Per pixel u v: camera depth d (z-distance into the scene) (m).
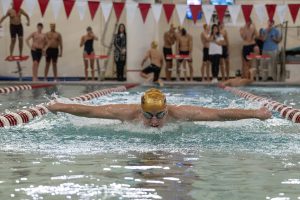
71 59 17.25
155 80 15.47
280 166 3.31
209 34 16.25
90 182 2.84
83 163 3.37
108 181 2.86
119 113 4.88
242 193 2.62
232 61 17.45
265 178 2.97
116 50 16.41
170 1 17.20
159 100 4.57
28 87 12.62
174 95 10.45
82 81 15.75
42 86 13.54
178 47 16.16
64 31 17.14
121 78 16.48
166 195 2.57
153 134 4.57
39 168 3.20
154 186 2.76
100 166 3.27
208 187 2.75
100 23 17.12
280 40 16.08
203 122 5.04
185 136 4.50
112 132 4.65
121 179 2.92
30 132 4.70
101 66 17.23
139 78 16.06
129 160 3.48
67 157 3.58
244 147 4.04
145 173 3.08
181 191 2.65
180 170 3.18
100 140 4.29
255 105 7.87
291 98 9.63
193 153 3.77
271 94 10.84
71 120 5.23
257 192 2.65
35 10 16.86
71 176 2.99
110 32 17.12
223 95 10.45
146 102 4.57
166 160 3.49
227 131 4.79
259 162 3.45
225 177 2.99
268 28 16.05
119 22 17.06
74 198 2.50
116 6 11.83
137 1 15.40
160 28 17.41
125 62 16.59
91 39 16.06
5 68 16.88
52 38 15.55
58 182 2.83
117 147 3.99
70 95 10.27
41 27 15.42
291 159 3.55
